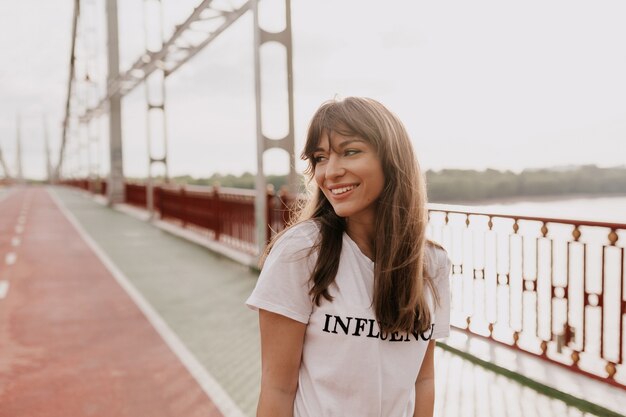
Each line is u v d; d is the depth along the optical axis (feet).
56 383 14.42
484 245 15.49
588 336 17.46
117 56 86.28
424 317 4.35
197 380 14.44
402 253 4.25
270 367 4.23
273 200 27.35
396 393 4.24
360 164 4.19
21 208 94.58
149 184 61.11
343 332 4.08
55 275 30.48
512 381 13.16
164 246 40.63
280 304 4.11
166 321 20.31
